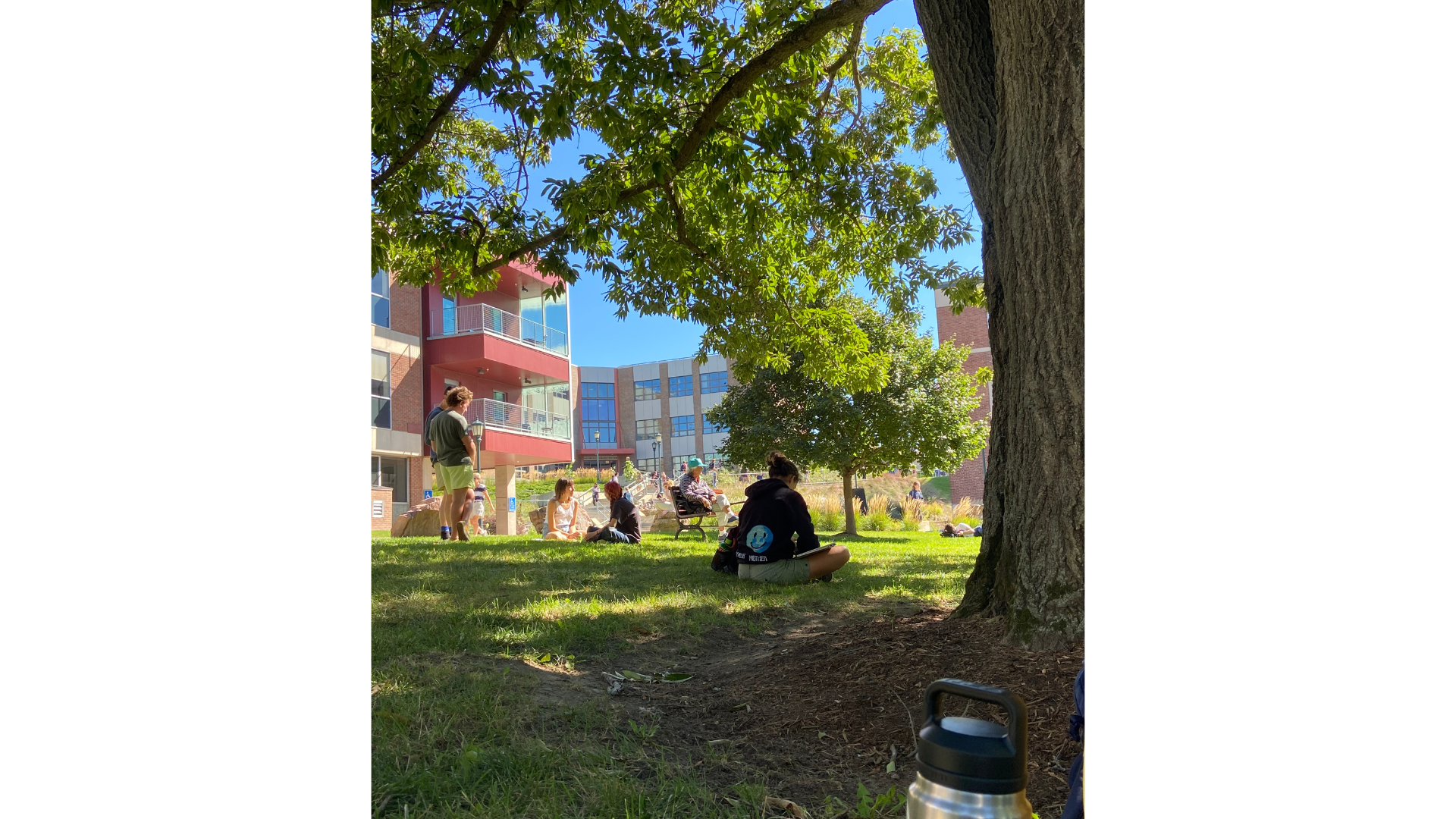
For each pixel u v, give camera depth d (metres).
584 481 36.09
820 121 9.67
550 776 2.28
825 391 18.19
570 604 5.09
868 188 9.88
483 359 24.45
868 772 2.50
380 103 6.15
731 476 27.31
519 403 29.12
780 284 10.97
